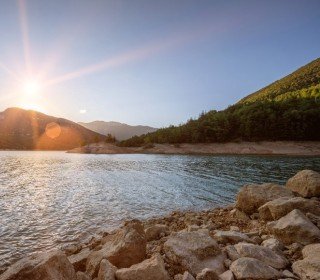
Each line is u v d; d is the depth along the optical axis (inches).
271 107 4694.9
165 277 271.7
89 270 317.4
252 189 623.8
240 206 622.5
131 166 2228.1
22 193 989.2
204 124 4891.7
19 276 225.9
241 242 380.5
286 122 4074.8
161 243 426.6
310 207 477.1
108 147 5841.5
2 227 583.8
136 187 1144.2
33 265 232.5
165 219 636.1
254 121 4308.6
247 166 1983.3
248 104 5748.0
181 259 312.0
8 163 2704.2
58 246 480.7
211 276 269.0
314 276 269.6
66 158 3767.2
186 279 271.1
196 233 359.6
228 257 330.3
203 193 1018.7
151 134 6284.5
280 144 4079.7
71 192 1016.2
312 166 1919.3
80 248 451.5
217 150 4365.2
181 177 1470.2
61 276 239.3
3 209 743.1
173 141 5191.9
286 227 396.5
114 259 320.2
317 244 339.6
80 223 621.3
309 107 4448.8
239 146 4281.5
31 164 2551.7
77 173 1712.6
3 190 1053.2
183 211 756.0
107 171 1836.9
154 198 922.1
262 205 577.6
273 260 317.7
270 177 1408.7
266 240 392.2
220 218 630.5
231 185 1195.3
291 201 490.0
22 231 559.8
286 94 6210.6
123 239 339.0
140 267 278.5
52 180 1366.9
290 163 2159.2
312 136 4060.0
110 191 1045.2
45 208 759.1
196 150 4569.4
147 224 594.2
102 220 649.6
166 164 2353.6
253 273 279.4
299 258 339.6
